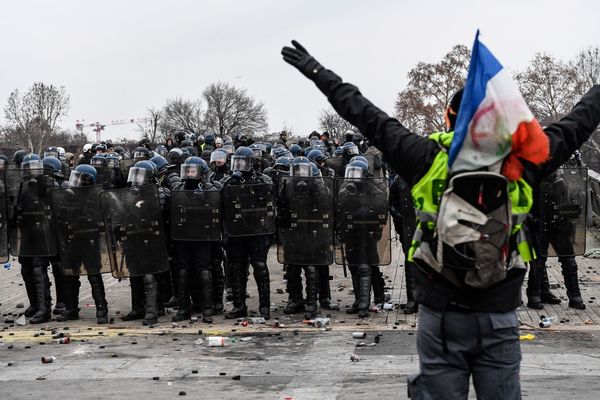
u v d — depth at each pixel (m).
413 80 87.69
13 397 8.27
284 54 4.30
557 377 8.62
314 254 12.78
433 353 4.01
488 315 3.93
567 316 12.39
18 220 13.26
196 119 102.88
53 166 13.62
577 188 12.82
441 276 3.95
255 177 12.81
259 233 12.66
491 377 3.98
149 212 12.70
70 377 9.14
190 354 10.34
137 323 12.88
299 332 11.66
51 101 99.31
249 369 9.37
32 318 13.11
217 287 13.55
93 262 12.89
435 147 3.97
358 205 12.71
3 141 99.44
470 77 3.83
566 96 82.12
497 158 3.80
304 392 8.19
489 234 3.74
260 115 103.62
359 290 12.80
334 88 4.18
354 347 10.52
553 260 19.12
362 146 22.42
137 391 8.39
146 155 17.55
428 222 3.94
